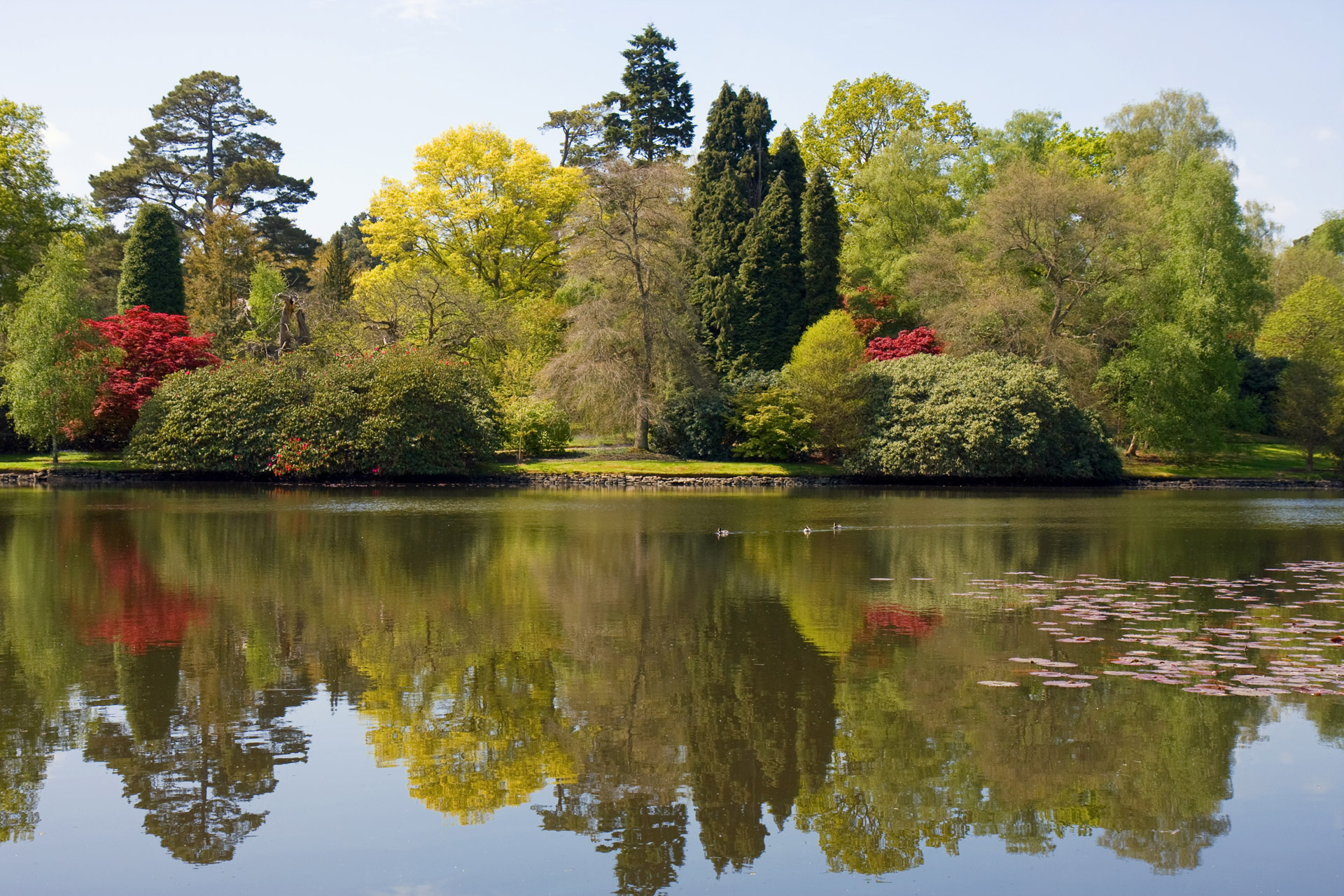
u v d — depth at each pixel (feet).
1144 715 26.61
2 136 137.80
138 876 17.78
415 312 134.62
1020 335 136.56
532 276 186.19
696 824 20.29
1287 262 207.00
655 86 203.00
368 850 18.84
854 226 188.85
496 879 17.84
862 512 83.51
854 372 132.05
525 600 41.60
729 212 154.30
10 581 44.91
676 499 98.07
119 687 28.48
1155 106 160.97
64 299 110.11
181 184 200.75
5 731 24.79
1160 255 138.21
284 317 126.93
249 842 19.11
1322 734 25.21
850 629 36.42
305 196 211.20
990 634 35.73
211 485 109.50
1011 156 167.94
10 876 17.71
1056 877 18.21
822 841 19.57
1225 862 18.74
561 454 134.92
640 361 134.62
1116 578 48.03
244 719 25.90
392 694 28.17
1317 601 42.09
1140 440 146.20
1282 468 144.15
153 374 122.52
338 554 54.03
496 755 23.62
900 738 24.89
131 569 48.42
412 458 114.42
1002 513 83.87
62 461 120.57
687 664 31.48
